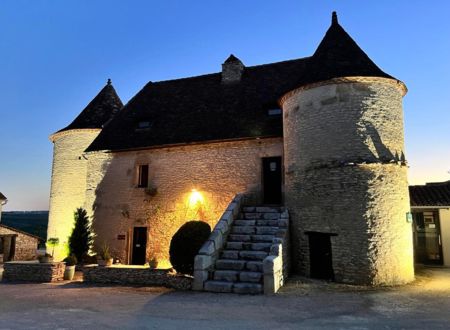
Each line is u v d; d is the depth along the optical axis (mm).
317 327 5484
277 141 12672
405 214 9703
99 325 5750
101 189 15180
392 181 9617
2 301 8023
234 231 10617
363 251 9078
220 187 13180
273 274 8078
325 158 9922
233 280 8594
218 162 13406
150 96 17875
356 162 9492
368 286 8805
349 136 9711
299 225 10398
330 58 10789
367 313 6305
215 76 17562
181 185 13789
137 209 14344
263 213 11328
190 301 7438
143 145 14516
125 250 14164
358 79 9891
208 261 8875
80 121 18047
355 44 11336
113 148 15164
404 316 6090
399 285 8969
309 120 10422
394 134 9961
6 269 11828
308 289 8438
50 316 6418
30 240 22688
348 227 9328
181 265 9141
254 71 16688
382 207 9328
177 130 14617
